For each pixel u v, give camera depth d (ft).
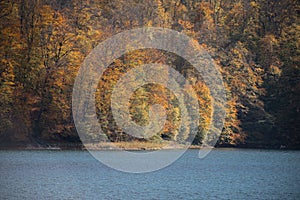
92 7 302.45
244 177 181.88
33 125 278.67
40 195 133.18
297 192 143.64
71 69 282.56
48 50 285.02
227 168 212.43
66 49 286.66
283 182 166.40
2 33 279.08
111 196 134.31
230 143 311.06
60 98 279.69
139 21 311.27
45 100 279.69
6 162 210.79
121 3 310.86
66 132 278.67
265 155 274.16
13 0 282.77
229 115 310.24
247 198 133.59
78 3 298.76
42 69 282.56
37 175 173.27
